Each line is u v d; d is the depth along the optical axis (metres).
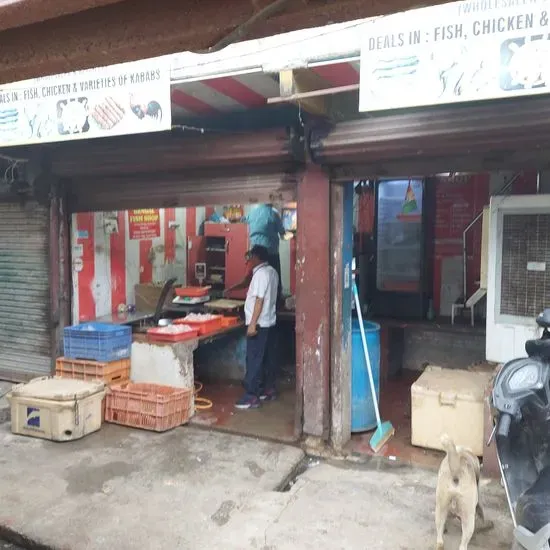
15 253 6.13
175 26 1.26
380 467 4.27
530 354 2.77
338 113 4.30
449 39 3.07
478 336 6.42
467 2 3.01
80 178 5.67
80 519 3.49
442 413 4.47
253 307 5.58
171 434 4.92
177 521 3.46
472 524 2.99
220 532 3.34
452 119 3.66
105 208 5.61
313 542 3.24
